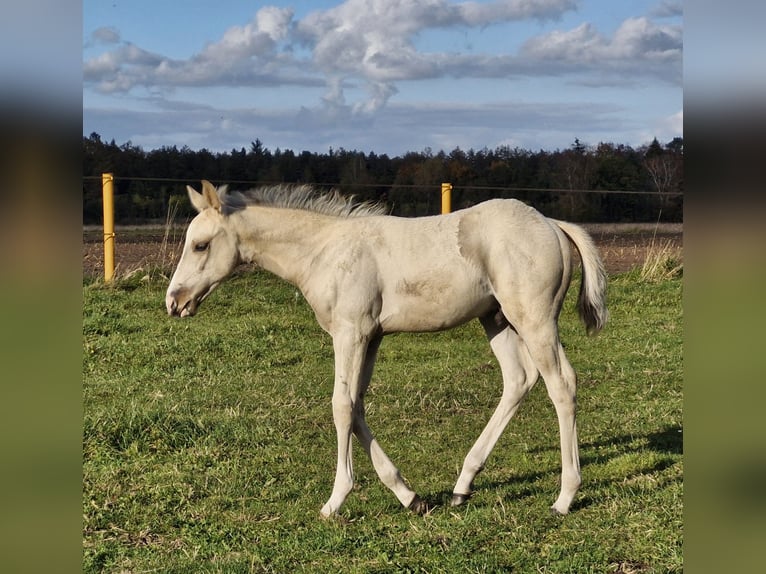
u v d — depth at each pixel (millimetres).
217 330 9242
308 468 5590
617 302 10953
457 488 4949
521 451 5957
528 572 3963
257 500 5004
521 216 4773
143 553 4277
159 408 6598
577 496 4938
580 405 7062
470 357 8688
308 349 8766
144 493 5047
